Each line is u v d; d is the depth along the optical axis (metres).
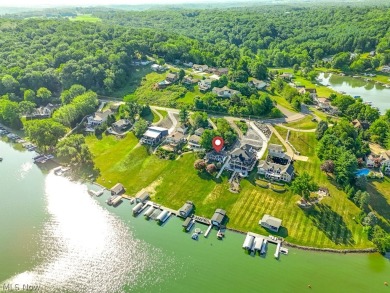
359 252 100.38
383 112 199.38
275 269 95.00
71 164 145.12
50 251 101.56
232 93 192.00
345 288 89.81
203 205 119.12
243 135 159.25
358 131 162.75
